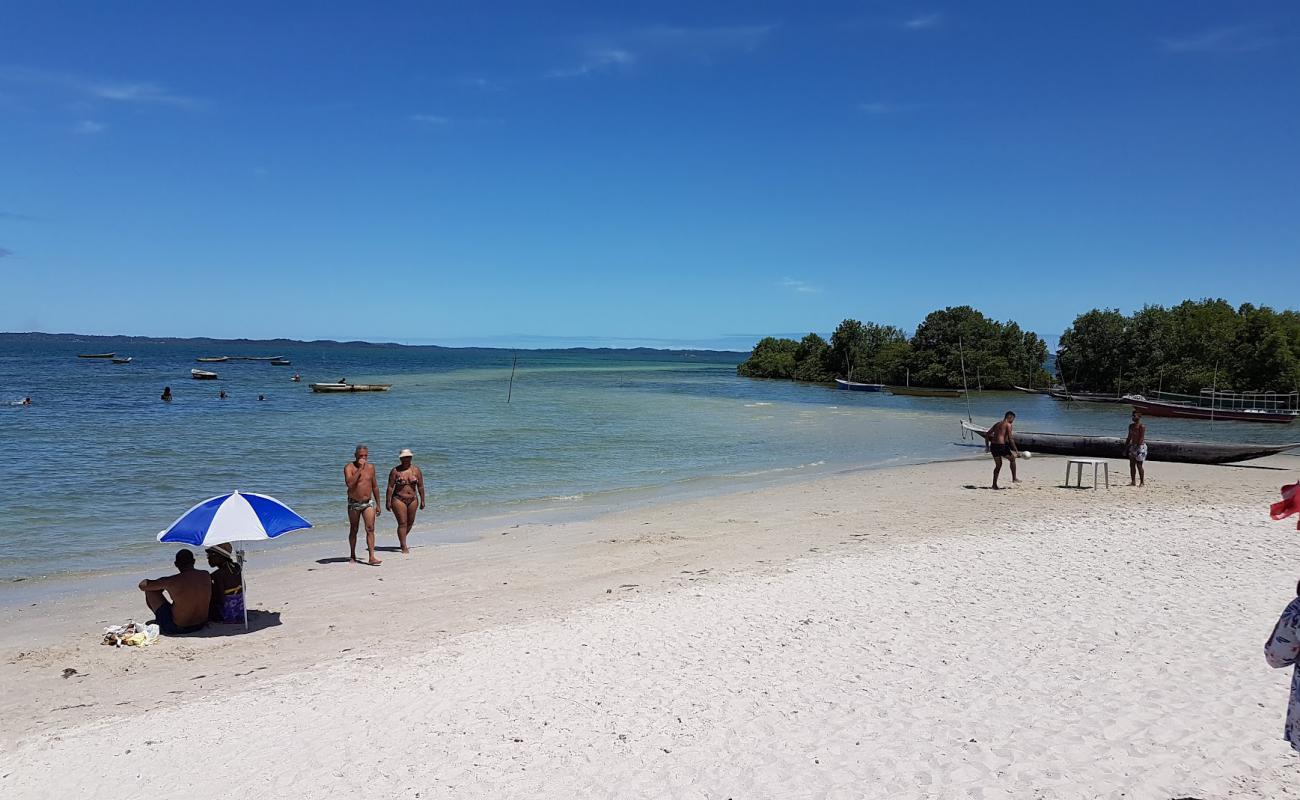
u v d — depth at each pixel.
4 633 10.41
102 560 14.47
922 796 5.25
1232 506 17.12
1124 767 5.47
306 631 10.30
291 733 6.83
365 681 8.09
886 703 6.84
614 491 22.12
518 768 5.97
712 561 13.52
